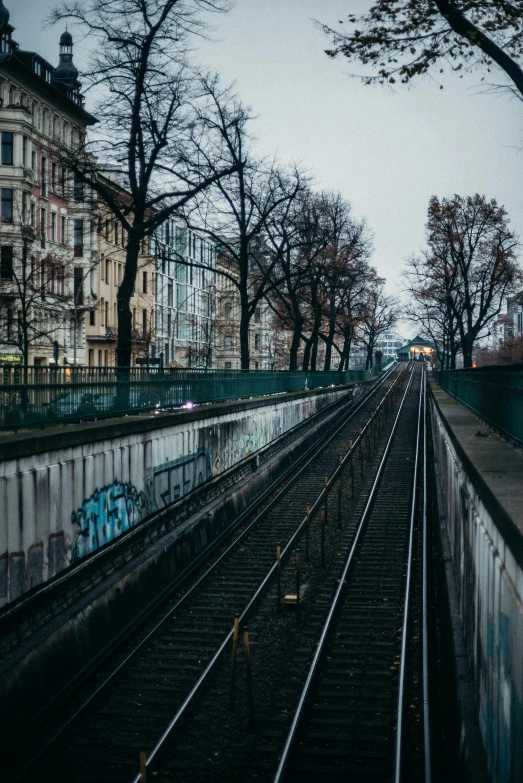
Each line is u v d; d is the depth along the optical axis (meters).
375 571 19.33
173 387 22.72
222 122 35.34
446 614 11.65
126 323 24.20
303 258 56.59
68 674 11.91
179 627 14.98
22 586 11.70
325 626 14.58
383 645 14.13
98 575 14.75
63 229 61.34
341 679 12.54
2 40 56.59
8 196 54.00
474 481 9.05
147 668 12.82
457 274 45.44
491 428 15.10
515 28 10.60
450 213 43.22
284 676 12.61
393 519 25.38
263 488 29.69
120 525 16.09
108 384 17.42
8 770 9.38
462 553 10.94
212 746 10.21
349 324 72.81
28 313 44.72
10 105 53.41
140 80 23.41
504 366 12.77
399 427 52.38
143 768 8.20
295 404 42.56
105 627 13.62
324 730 10.70
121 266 73.88
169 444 19.73
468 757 7.10
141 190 24.25
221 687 12.13
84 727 10.64
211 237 39.91
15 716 10.10
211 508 22.17
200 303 108.56
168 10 23.09
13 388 12.90
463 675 8.86
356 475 33.88
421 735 10.41
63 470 13.27
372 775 9.47
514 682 5.56
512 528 5.71
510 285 45.25
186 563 19.02
